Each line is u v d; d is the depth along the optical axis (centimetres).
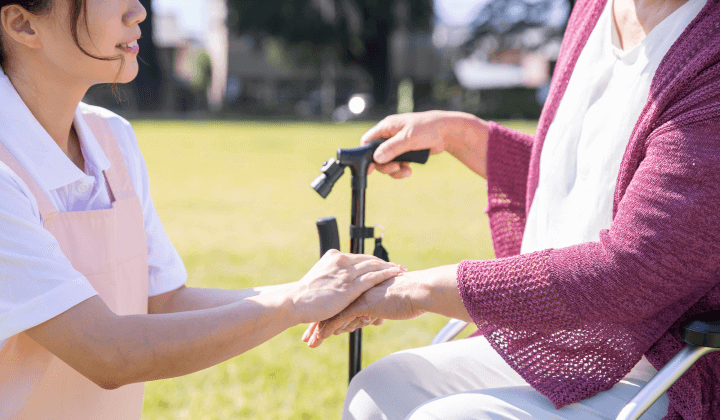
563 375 112
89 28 105
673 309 110
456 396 115
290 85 4069
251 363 289
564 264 110
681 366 101
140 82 3200
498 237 171
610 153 126
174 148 1442
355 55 3475
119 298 122
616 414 108
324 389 263
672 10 126
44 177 110
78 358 102
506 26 3462
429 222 629
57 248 103
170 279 144
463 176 1027
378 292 125
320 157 1297
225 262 471
